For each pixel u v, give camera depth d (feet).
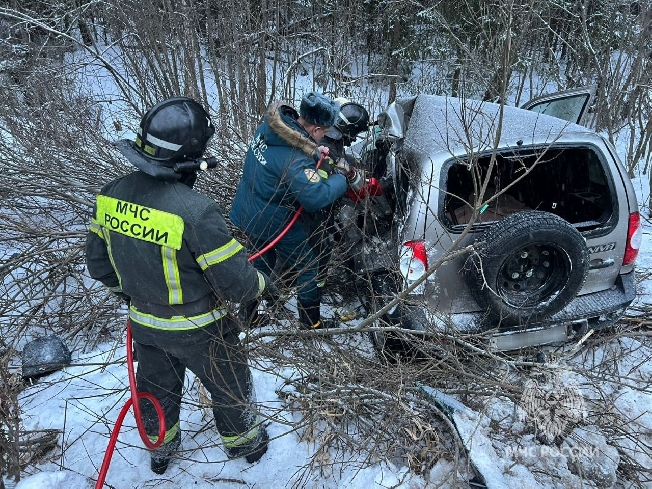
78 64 20.93
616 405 9.27
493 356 8.95
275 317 10.26
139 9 18.17
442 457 7.99
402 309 9.46
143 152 5.87
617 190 9.37
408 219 8.99
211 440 8.54
